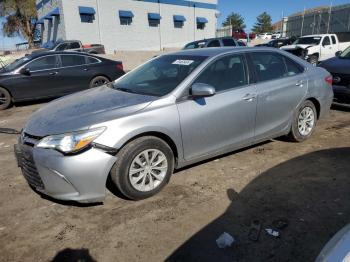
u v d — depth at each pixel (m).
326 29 32.31
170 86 4.11
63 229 3.35
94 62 10.49
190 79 4.11
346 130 6.09
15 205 3.84
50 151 3.40
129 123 3.57
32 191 4.16
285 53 5.27
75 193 3.45
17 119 8.20
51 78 9.69
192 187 4.07
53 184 3.45
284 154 4.99
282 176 4.28
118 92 4.38
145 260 2.88
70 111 3.84
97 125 3.45
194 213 3.53
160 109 3.81
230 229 3.24
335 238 2.10
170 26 33.50
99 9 28.25
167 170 3.94
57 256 2.98
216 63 4.40
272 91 4.79
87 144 3.38
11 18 37.38
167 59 4.84
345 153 4.96
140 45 31.53
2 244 3.18
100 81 10.55
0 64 17.31
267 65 4.93
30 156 3.54
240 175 4.34
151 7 31.58
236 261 2.83
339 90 7.10
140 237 3.18
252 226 3.27
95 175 3.42
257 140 4.82
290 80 5.05
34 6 36.56
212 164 4.69
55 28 29.56
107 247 3.07
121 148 3.59
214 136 4.28
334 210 3.48
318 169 4.44
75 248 3.07
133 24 30.64
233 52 4.62
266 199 3.75
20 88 9.34
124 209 3.65
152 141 3.74
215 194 3.89
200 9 35.75
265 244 3.01
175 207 3.65
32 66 9.52
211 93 3.91
